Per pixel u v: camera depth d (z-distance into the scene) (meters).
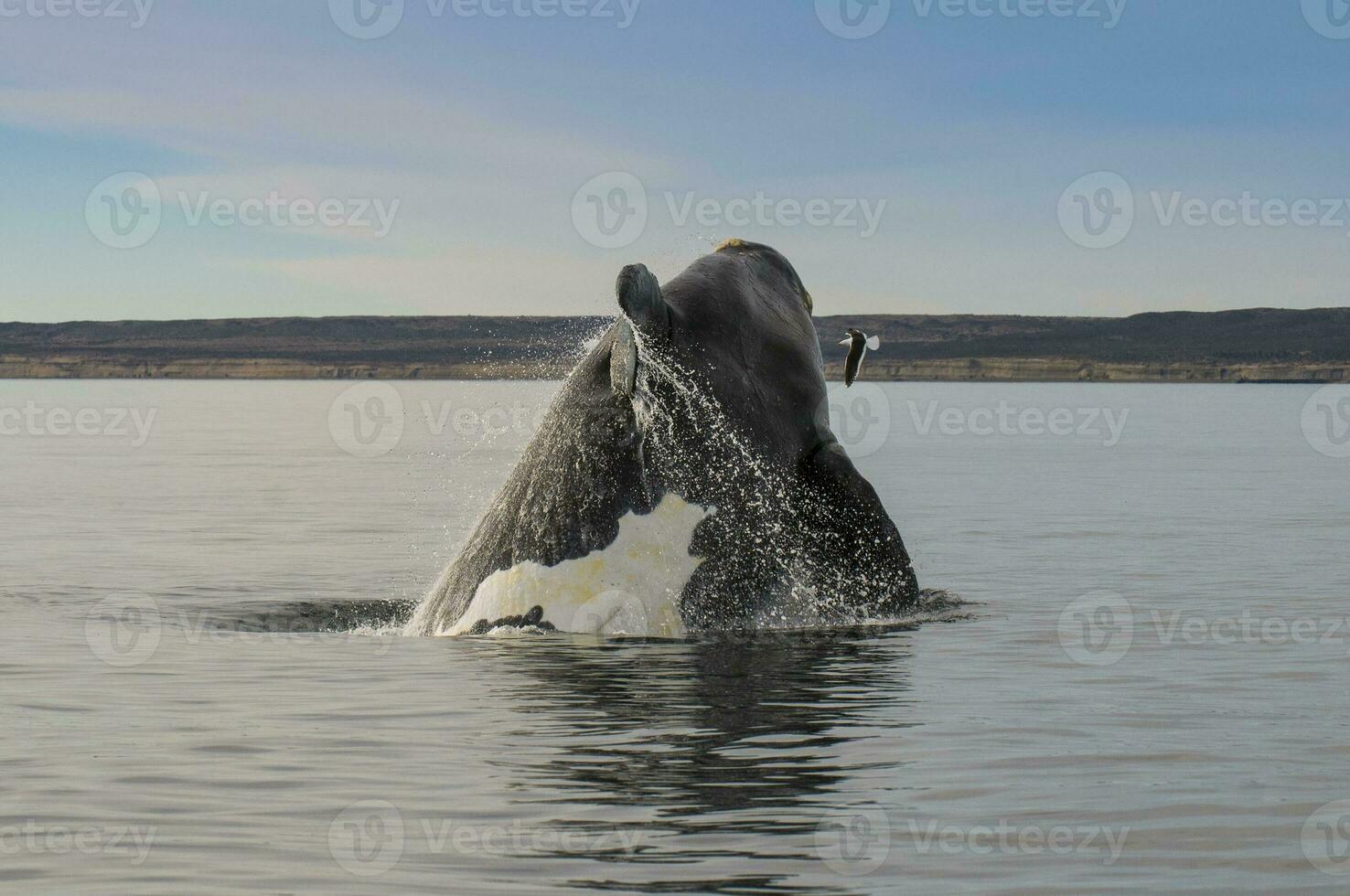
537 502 13.00
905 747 9.11
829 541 13.54
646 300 12.01
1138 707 10.36
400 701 10.37
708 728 9.55
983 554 21.14
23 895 6.57
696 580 12.65
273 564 20.75
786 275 14.56
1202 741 9.37
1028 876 6.80
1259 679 11.45
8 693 10.84
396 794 8.06
